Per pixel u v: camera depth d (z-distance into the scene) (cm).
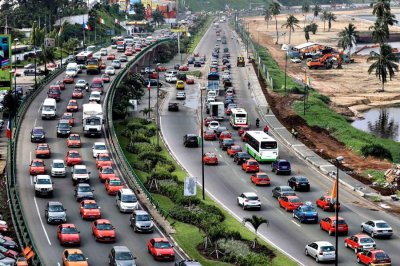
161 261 12219
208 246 13250
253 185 18450
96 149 19412
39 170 17550
